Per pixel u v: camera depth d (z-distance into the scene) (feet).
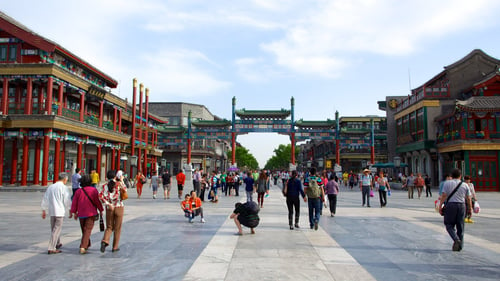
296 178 37.70
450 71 135.95
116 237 26.91
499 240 31.91
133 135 140.77
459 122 120.26
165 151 228.84
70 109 112.06
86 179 27.17
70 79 104.12
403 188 125.29
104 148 144.77
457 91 134.92
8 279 20.08
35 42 97.81
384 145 214.07
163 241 30.66
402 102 161.58
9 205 60.08
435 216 48.85
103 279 20.11
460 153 119.03
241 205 33.88
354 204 68.28
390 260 24.56
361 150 216.54
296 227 38.01
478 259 25.02
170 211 53.52
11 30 97.40
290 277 20.42
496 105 113.09
